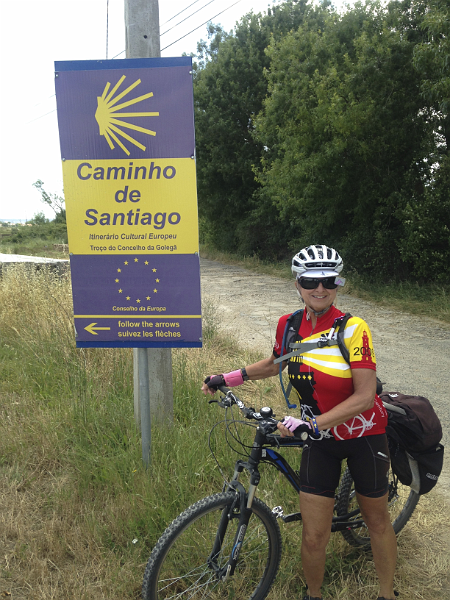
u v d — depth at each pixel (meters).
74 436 3.86
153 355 3.88
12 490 3.30
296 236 17.94
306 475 2.26
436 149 10.99
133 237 3.22
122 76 3.06
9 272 8.54
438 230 10.42
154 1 3.65
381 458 2.25
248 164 19.45
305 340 2.21
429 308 9.66
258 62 19.52
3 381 5.15
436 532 3.07
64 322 5.86
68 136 3.15
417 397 2.72
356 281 12.25
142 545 2.78
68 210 3.22
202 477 3.36
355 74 10.86
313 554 2.26
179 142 3.11
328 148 11.30
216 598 2.47
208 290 12.79
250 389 5.25
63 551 2.76
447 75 9.09
